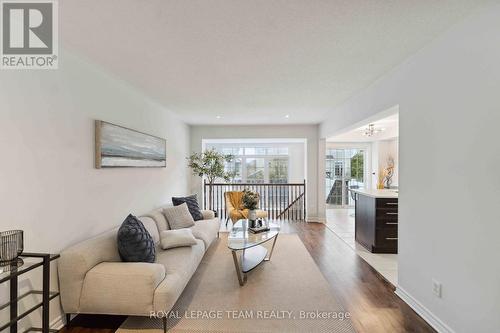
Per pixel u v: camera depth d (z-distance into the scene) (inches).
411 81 98.0
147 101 157.1
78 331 84.1
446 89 80.4
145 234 100.3
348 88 137.1
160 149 173.3
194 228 154.5
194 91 142.0
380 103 122.1
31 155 77.6
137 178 143.9
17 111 73.5
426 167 90.0
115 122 122.5
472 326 71.4
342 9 68.2
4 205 69.7
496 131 64.6
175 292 86.0
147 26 76.0
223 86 133.5
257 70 111.5
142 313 81.0
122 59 99.5
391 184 302.4
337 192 339.6
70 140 93.3
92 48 90.2
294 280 121.7
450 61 78.6
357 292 110.4
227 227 228.7
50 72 84.6
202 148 261.9
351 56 97.7
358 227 184.5
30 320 76.7
